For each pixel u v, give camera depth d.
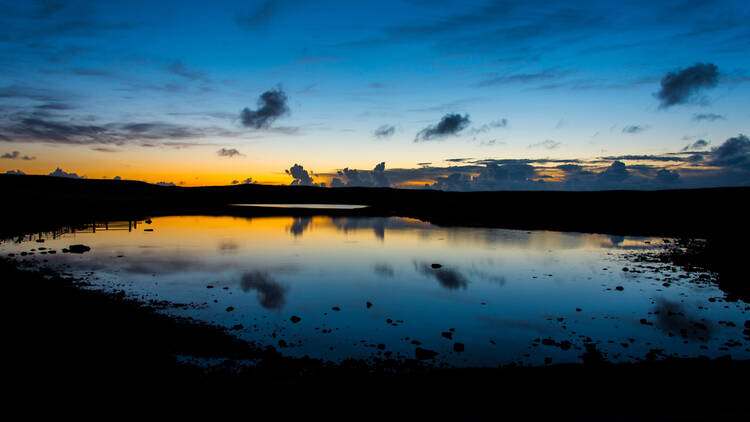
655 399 6.65
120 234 31.16
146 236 30.09
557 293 14.27
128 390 6.98
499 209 57.62
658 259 20.69
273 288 14.76
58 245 24.50
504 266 19.27
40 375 7.37
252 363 8.27
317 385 7.29
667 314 11.80
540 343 9.61
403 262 20.30
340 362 8.41
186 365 8.05
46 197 63.50
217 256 21.55
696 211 42.56
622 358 8.70
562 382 7.34
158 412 6.31
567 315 11.81
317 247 25.27
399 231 34.97
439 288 15.01
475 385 7.26
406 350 9.16
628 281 16.02
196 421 6.06
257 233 32.91
